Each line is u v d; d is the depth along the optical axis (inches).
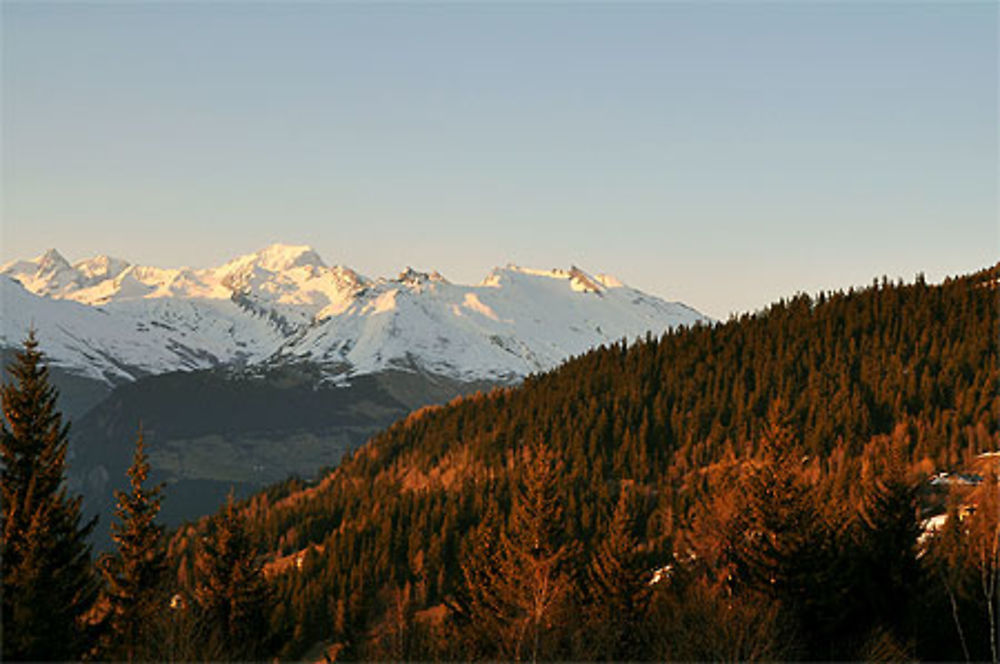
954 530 2807.6
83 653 2253.9
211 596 2901.1
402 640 2669.8
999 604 2272.4
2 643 1930.4
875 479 2972.4
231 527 3038.9
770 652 2128.4
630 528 3257.9
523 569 3208.7
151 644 2209.6
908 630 2440.9
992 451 6451.8
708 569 3031.5
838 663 2383.1
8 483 2253.9
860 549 2652.6
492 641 2726.4
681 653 2151.8
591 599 3097.9
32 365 2325.3
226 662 2351.1
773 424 3255.4
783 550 2667.3
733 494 3233.3
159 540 2672.2
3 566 2116.1
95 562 2568.9
